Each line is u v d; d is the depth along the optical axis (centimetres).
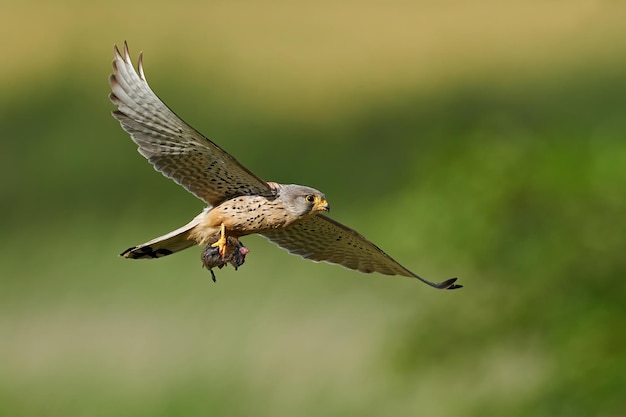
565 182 1232
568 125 1316
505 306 1259
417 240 1262
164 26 2880
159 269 1858
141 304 1780
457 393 1297
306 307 1705
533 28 2825
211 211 865
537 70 2614
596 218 1230
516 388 1266
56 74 2578
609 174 1226
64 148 2283
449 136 1293
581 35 2708
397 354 1313
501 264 1255
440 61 2716
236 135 2467
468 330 1278
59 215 2123
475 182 1248
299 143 2412
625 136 1262
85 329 1730
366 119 2467
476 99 2500
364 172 2250
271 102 2597
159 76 2681
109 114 2425
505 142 1267
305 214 878
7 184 2241
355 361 1541
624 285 1216
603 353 1194
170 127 827
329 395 1477
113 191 2189
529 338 1262
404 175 2064
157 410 1495
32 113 2438
